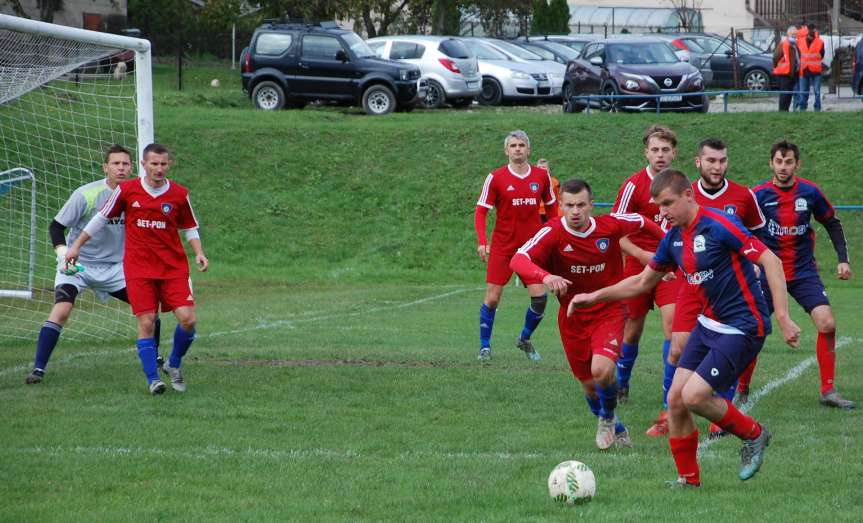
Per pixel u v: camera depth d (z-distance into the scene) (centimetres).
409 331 2533
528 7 9769
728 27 10294
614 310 1356
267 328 2562
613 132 4978
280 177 4753
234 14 8962
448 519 1038
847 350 2233
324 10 8619
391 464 1259
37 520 1028
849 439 1393
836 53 6606
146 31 9700
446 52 6047
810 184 1675
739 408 1605
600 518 1034
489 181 2122
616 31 10525
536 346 2311
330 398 1661
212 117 5316
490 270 2106
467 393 1709
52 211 3441
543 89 6294
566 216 1337
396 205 4600
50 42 2244
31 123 3008
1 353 2116
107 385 1741
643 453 1335
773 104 6103
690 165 4662
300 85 5672
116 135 3953
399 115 5506
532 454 1316
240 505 1084
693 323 1412
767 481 1180
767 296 1672
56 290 1809
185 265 1688
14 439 1360
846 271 1712
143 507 1074
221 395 1666
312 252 4294
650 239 1633
